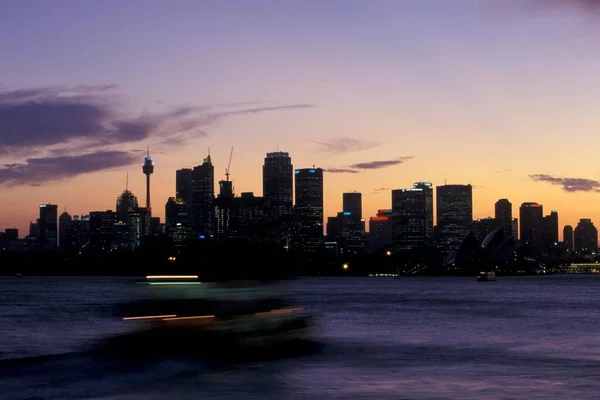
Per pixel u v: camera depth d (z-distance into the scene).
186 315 40.84
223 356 41.62
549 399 31.48
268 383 35.03
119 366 39.22
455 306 144.88
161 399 30.75
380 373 39.88
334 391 33.22
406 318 102.00
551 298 197.00
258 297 44.06
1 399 30.78
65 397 31.22
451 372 40.75
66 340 63.56
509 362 46.06
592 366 44.06
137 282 41.88
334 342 61.12
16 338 66.00
